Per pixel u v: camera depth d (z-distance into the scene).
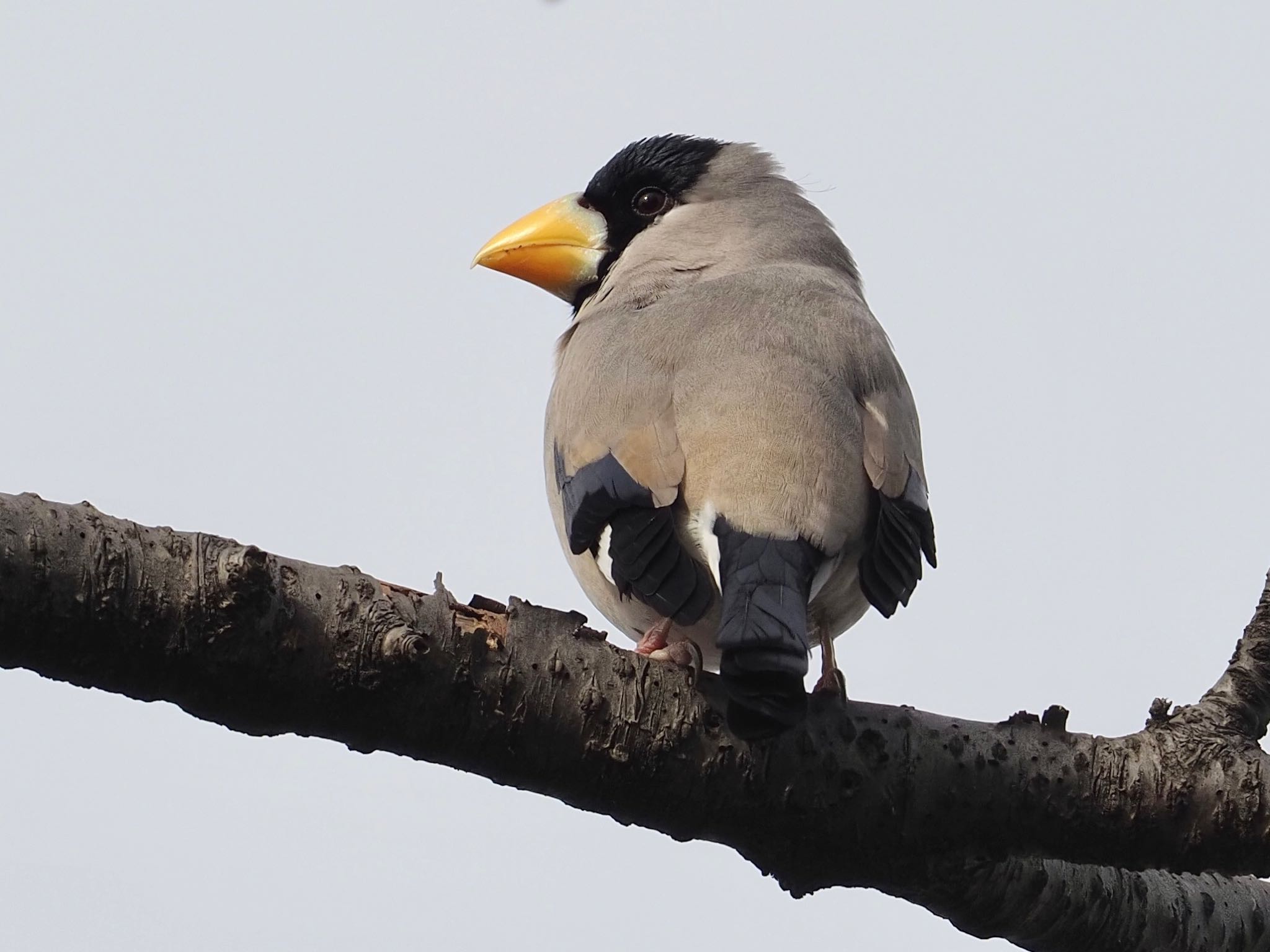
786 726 7.79
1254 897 10.32
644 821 8.00
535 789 7.80
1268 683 8.66
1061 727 8.50
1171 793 8.36
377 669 7.22
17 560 6.66
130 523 6.99
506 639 7.57
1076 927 9.61
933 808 8.23
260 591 7.00
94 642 6.84
